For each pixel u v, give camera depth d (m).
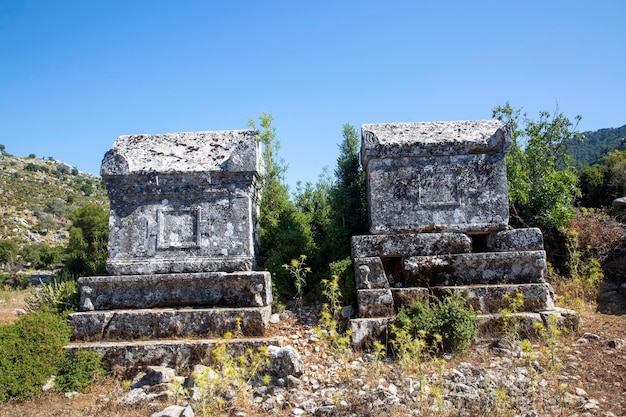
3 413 5.75
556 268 9.66
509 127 8.16
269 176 10.00
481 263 7.81
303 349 7.02
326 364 6.62
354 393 5.59
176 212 8.12
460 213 8.09
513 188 9.99
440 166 8.20
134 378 6.66
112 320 7.34
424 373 6.07
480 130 8.48
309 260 8.90
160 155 8.43
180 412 5.15
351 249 8.16
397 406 5.16
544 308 7.39
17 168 78.19
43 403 6.09
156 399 5.81
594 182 16.03
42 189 66.88
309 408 5.33
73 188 73.88
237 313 7.25
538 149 11.14
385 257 8.02
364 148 8.32
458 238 7.89
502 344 6.86
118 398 6.02
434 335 6.41
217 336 7.18
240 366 6.48
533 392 5.09
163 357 6.83
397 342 6.67
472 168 8.18
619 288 9.16
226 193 8.12
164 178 8.12
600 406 5.07
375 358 6.22
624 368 5.95
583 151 42.22
